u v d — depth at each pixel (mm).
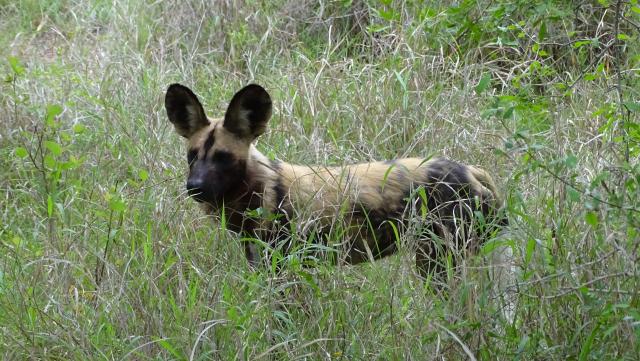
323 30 14398
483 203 8617
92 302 8305
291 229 8047
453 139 10758
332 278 7852
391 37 13211
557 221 7594
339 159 10547
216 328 7344
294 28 14336
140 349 7387
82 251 8852
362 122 11438
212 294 7832
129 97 12352
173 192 9812
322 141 10891
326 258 8109
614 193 6902
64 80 12898
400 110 11445
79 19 16109
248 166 8461
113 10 15594
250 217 8430
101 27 16047
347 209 8438
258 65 13633
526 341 6699
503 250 8008
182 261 8242
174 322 7668
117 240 8852
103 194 9852
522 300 7301
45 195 9953
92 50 14602
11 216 10383
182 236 8898
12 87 12523
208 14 14531
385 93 11875
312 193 8516
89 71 13562
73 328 7703
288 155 10492
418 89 11797
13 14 16953
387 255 8875
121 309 7789
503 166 9820
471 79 12367
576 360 6848
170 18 14859
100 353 7305
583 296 6859
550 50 12703
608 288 7055
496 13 9320
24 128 11633
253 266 8477
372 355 7402
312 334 7516
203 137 8477
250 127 8438
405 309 7680
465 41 12891
